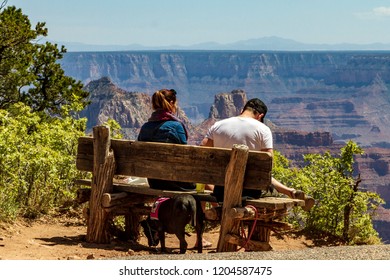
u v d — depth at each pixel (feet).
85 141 35.01
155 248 32.99
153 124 33.94
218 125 33.27
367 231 40.45
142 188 33.78
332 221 41.14
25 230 35.06
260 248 30.73
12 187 36.83
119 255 30.58
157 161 33.22
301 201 31.96
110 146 34.14
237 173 30.14
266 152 30.32
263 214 31.09
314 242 39.63
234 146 30.17
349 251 25.70
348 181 40.81
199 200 31.78
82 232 36.40
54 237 33.96
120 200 33.99
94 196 33.68
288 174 43.34
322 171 41.78
